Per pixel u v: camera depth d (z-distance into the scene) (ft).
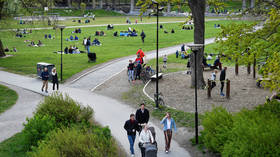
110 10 393.70
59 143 34.14
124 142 43.93
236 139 33.83
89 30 214.69
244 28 56.85
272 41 52.39
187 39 179.73
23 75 94.07
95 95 71.92
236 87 76.54
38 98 69.62
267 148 30.07
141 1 87.51
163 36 192.24
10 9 118.11
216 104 62.03
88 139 35.91
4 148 42.39
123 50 144.97
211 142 38.27
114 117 55.36
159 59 122.11
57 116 48.70
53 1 122.31
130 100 67.36
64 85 82.12
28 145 41.88
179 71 99.60
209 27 239.30
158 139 45.27
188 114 55.98
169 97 68.74
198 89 75.36
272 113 39.45
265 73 43.34
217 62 98.94
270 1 58.18
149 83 83.71
